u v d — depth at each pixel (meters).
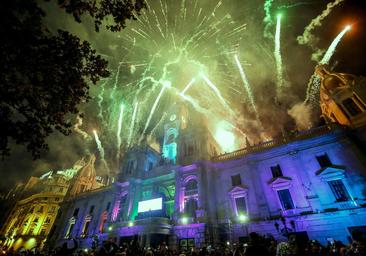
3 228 73.06
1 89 7.72
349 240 21.42
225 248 21.86
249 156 32.19
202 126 39.59
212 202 30.77
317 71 34.75
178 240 28.19
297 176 27.62
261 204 27.77
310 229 23.61
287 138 30.75
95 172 65.12
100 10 9.59
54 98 9.32
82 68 9.77
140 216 33.22
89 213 46.94
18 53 7.84
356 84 29.14
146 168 42.53
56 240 46.59
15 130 8.49
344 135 26.59
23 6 7.59
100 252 10.85
